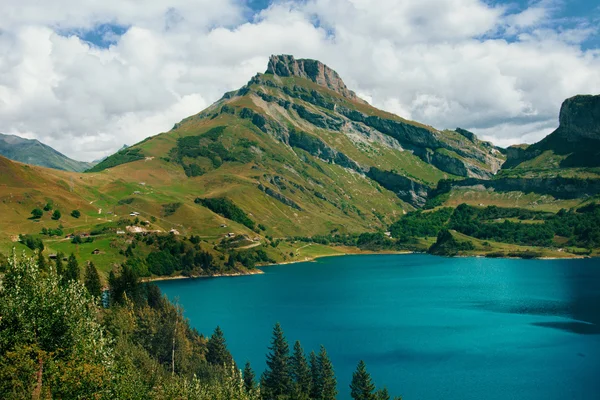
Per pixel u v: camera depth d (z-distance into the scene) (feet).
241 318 621.31
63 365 160.04
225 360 394.93
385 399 307.99
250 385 323.57
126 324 381.40
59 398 156.35
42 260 471.62
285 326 568.00
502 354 439.22
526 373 388.98
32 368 156.25
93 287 506.07
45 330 165.37
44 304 166.61
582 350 447.01
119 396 173.17
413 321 579.48
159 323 402.93
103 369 167.53
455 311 636.89
